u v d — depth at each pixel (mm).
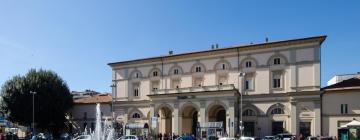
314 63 64375
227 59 72812
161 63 80938
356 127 41125
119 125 82938
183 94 71562
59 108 86062
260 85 69000
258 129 68125
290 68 66500
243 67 70938
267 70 68562
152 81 81625
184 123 73188
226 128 66812
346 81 64938
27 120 83312
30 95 82625
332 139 52938
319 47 64375
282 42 67125
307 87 64625
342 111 61750
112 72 88125
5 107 83000
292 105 65438
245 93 70125
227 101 66812
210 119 70188
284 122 66000
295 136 59188
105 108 90688
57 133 91438
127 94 84750
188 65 77312
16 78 84438
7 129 87500
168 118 78250
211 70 74312
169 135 71625
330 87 64312
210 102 68562
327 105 63281
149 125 79125
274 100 67375
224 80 72812
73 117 95812
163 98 74375
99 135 54375
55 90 85312
